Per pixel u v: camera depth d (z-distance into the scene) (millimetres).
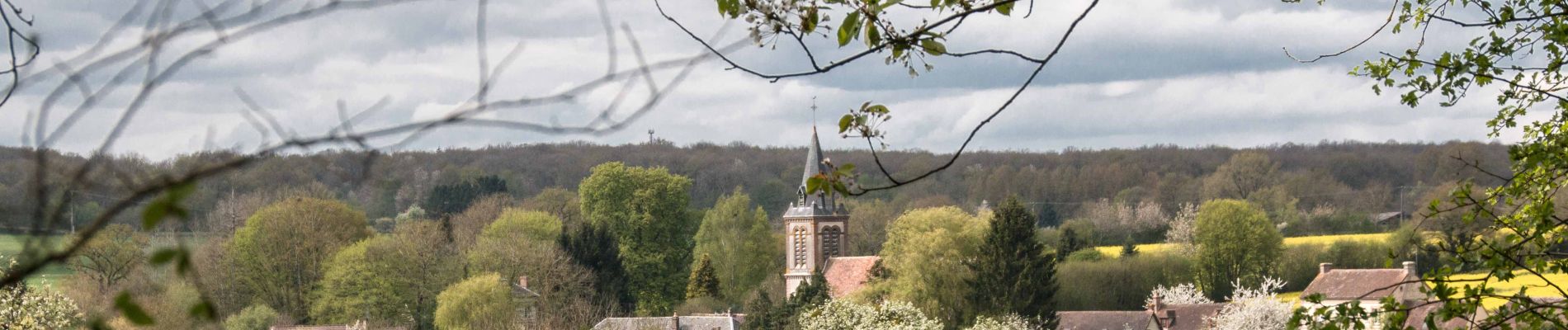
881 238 121438
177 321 41906
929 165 145750
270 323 67438
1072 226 117438
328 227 75188
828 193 6531
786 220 99062
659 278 96125
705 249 98812
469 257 78625
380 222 107875
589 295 80625
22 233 2709
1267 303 69062
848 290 93688
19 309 30594
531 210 115188
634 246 96688
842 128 6547
